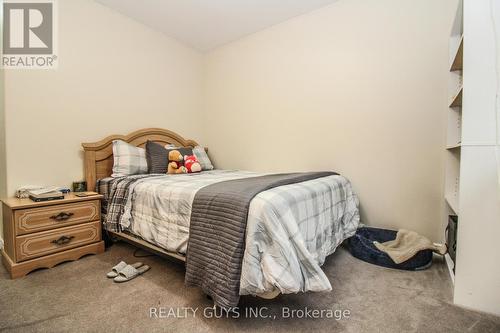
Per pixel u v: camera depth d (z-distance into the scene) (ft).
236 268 3.81
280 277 3.60
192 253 4.42
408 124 7.18
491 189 4.29
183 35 10.42
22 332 3.85
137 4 8.33
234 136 11.08
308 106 8.93
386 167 7.54
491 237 4.33
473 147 4.38
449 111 6.40
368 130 7.79
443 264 6.26
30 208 5.72
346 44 8.07
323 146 8.65
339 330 3.92
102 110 8.44
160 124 10.27
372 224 7.81
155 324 4.03
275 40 9.63
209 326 3.98
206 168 10.30
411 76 7.10
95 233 6.89
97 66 8.27
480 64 4.28
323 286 3.81
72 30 7.66
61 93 7.48
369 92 7.73
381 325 4.04
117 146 8.02
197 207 4.63
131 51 9.20
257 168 10.39
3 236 6.28
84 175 8.00
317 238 5.12
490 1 4.21
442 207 6.77
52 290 5.02
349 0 7.96
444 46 6.66
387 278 5.58
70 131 7.69
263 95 10.08
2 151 6.69
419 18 6.93
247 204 4.02
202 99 12.02
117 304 4.56
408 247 6.56
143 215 5.96
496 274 4.32
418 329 3.95
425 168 6.99
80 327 3.96
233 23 9.50
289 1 8.16
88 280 5.44
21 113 6.75
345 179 7.70
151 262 6.36
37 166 7.05
